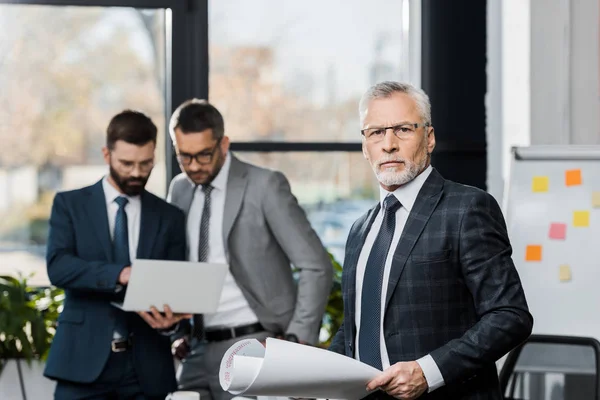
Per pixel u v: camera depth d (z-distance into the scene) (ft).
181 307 11.81
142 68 16.56
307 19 16.93
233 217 12.56
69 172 16.39
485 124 17.08
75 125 16.40
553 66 15.49
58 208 12.37
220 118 12.50
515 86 16.01
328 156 16.94
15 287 15.51
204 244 12.69
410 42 17.15
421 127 8.26
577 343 12.62
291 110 16.89
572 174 13.25
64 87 16.38
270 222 12.64
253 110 16.80
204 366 12.84
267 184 12.64
